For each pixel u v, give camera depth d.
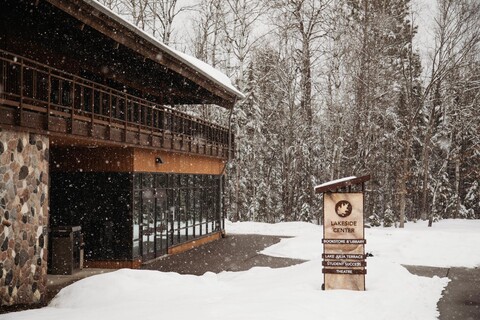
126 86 22.94
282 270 16.05
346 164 47.44
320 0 40.38
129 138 17.78
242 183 49.97
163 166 21.88
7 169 11.36
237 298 11.55
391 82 43.91
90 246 18.69
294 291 12.56
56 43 17.48
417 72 48.72
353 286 13.05
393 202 52.12
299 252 22.44
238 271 17.17
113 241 18.55
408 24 45.75
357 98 41.00
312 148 49.19
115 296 11.74
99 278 12.59
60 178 19.02
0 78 14.73
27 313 9.90
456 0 38.25
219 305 10.48
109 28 15.73
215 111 49.19
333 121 41.94
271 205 53.09
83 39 17.36
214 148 28.34
